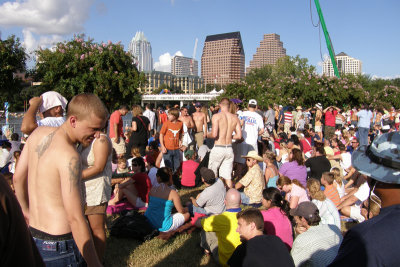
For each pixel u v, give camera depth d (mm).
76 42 17594
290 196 5309
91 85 17766
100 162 3209
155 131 12734
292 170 6578
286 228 4039
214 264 4324
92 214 3295
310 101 27969
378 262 1318
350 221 5652
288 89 28734
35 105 3402
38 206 2082
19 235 1232
